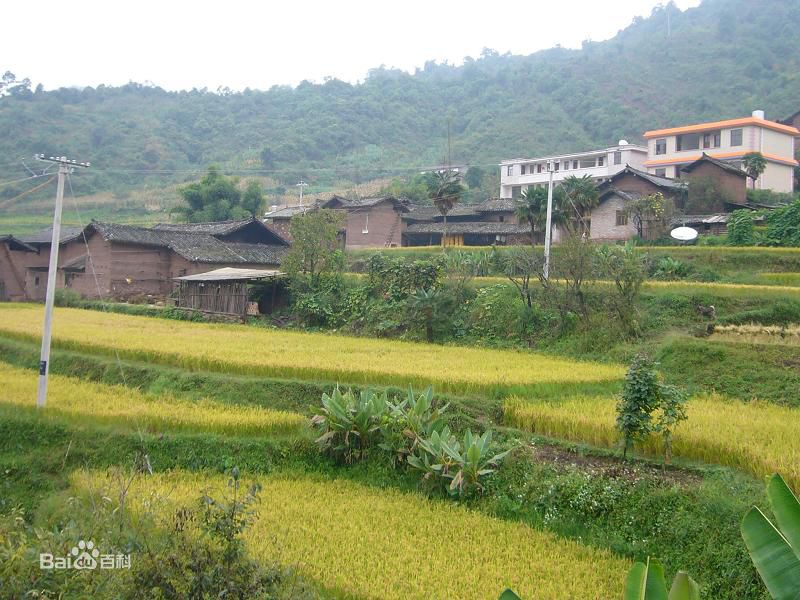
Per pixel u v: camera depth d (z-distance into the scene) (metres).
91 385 20.02
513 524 11.91
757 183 52.59
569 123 96.50
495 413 16.62
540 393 17.61
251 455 15.20
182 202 73.19
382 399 15.32
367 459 14.91
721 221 40.28
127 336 25.50
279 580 7.98
